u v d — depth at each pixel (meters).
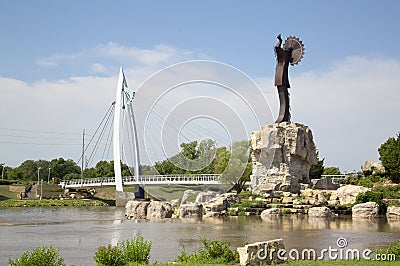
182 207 63.28
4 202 111.69
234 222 54.88
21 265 23.30
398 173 90.06
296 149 76.62
